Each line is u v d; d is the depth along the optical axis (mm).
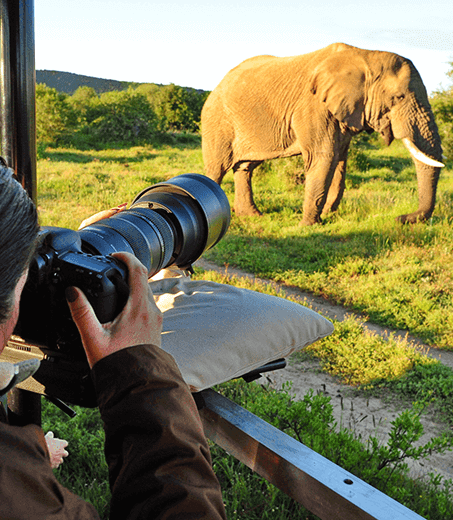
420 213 9398
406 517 1260
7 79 1839
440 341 5352
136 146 26859
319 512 1406
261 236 9500
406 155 19766
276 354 1830
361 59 9461
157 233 1684
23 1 1799
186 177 2055
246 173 11141
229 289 2021
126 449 866
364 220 10031
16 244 712
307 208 10008
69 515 696
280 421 3027
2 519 634
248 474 2826
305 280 7223
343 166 10578
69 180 14562
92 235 1449
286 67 10211
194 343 1717
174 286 2090
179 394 910
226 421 1642
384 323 5812
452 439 3564
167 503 789
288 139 10328
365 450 3055
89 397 1296
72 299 939
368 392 4328
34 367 990
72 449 3055
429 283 6863
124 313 995
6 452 690
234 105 10688
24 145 1887
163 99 39844
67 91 72062
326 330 1968
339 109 9445
